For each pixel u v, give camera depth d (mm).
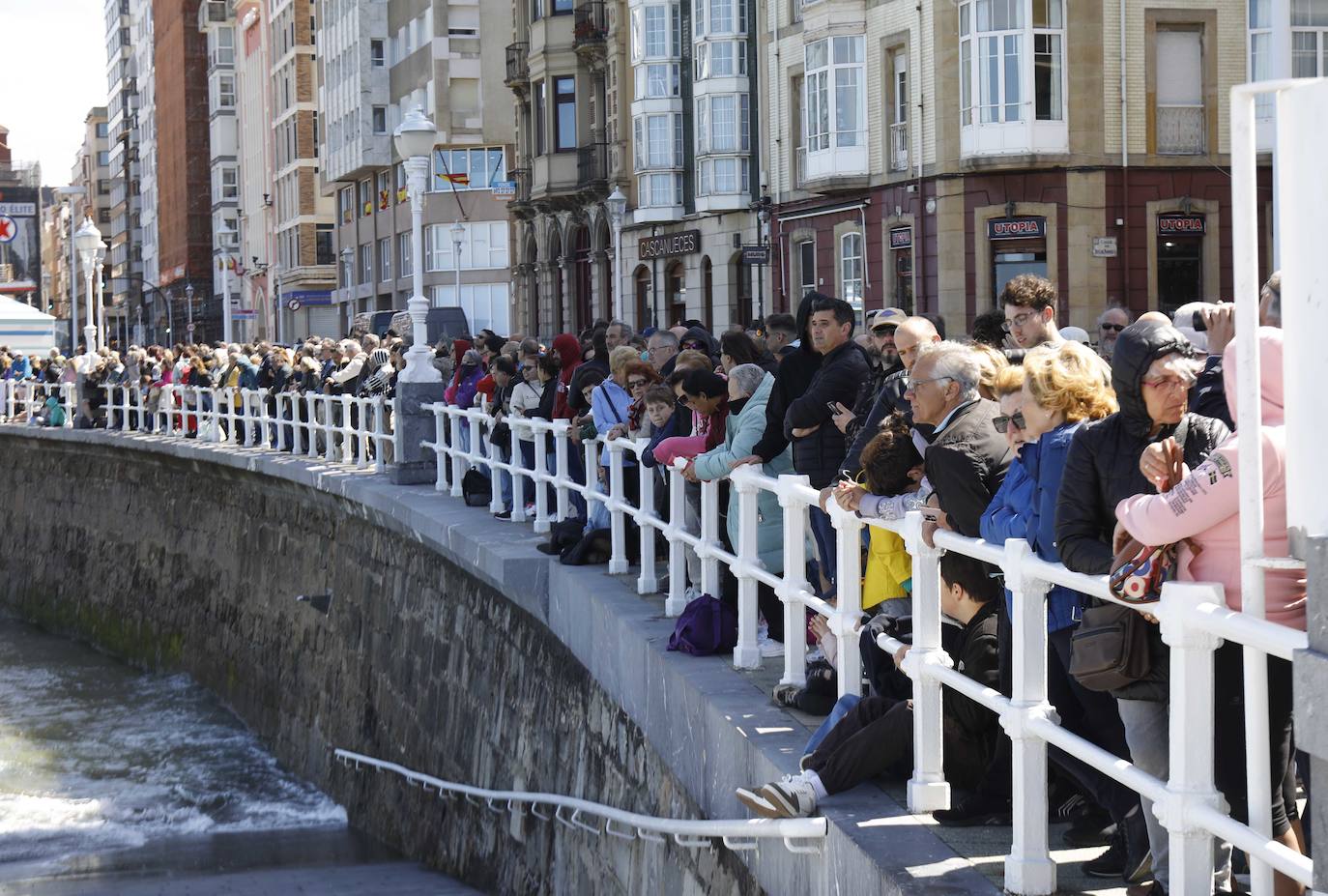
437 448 19562
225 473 28438
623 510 12242
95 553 36062
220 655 28703
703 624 9547
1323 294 3693
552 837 13477
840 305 9078
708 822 7875
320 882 16875
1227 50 32656
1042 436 5844
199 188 124000
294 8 94312
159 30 137500
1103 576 4902
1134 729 5246
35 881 17859
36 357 47750
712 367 11602
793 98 40250
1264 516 4539
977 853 5863
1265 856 4090
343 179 85438
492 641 16109
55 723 27406
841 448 9234
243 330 112688
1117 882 5559
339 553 23031
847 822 6332
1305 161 3732
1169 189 32750
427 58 74250
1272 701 5004
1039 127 32625
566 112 54875
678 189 46469
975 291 33656
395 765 19516
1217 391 6188
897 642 6668
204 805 22016
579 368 14266
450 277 74688
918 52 34406
